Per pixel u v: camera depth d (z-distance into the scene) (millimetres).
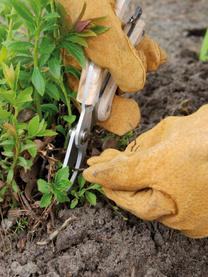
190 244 855
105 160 797
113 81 821
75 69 827
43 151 834
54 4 789
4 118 798
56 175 816
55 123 875
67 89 850
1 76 829
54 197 838
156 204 755
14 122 792
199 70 1180
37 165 865
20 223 848
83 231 836
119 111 845
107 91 819
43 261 827
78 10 780
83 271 816
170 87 1118
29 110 848
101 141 907
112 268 814
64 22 789
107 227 846
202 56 1021
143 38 852
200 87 1116
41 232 848
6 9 838
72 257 819
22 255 832
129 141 944
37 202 847
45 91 822
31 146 802
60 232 835
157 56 861
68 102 829
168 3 1448
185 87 1119
